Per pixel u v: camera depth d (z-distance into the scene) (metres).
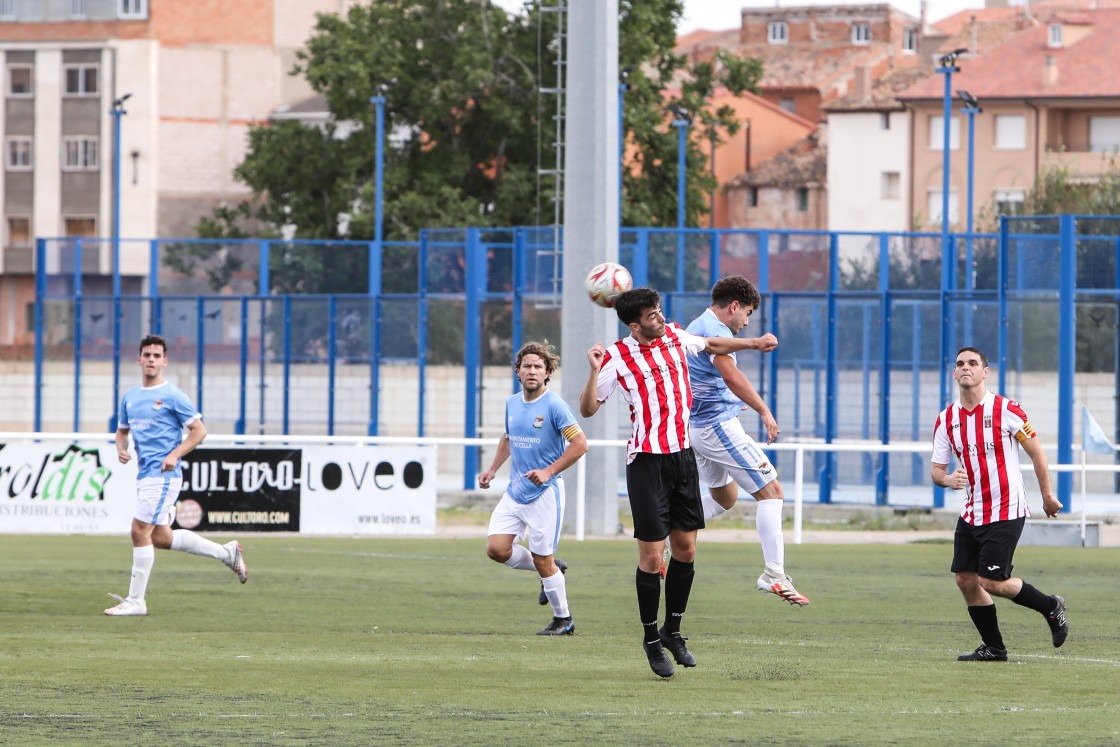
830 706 19.48
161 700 19.77
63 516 47.72
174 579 35.69
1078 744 17.03
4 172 163.88
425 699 19.89
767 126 196.38
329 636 26.61
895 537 49.47
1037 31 165.25
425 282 73.38
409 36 133.62
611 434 49.47
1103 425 63.72
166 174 165.12
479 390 69.50
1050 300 55.91
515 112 127.62
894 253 80.81
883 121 175.00
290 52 170.25
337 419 77.69
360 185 133.75
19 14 163.88
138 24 163.75
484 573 37.31
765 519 27.38
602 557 41.59
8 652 24.39
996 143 161.00
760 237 72.50
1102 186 124.44
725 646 25.56
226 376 81.25
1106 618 29.52
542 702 19.69
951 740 17.23
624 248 71.06
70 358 86.69
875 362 64.25
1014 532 22.94
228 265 99.81
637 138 128.88
